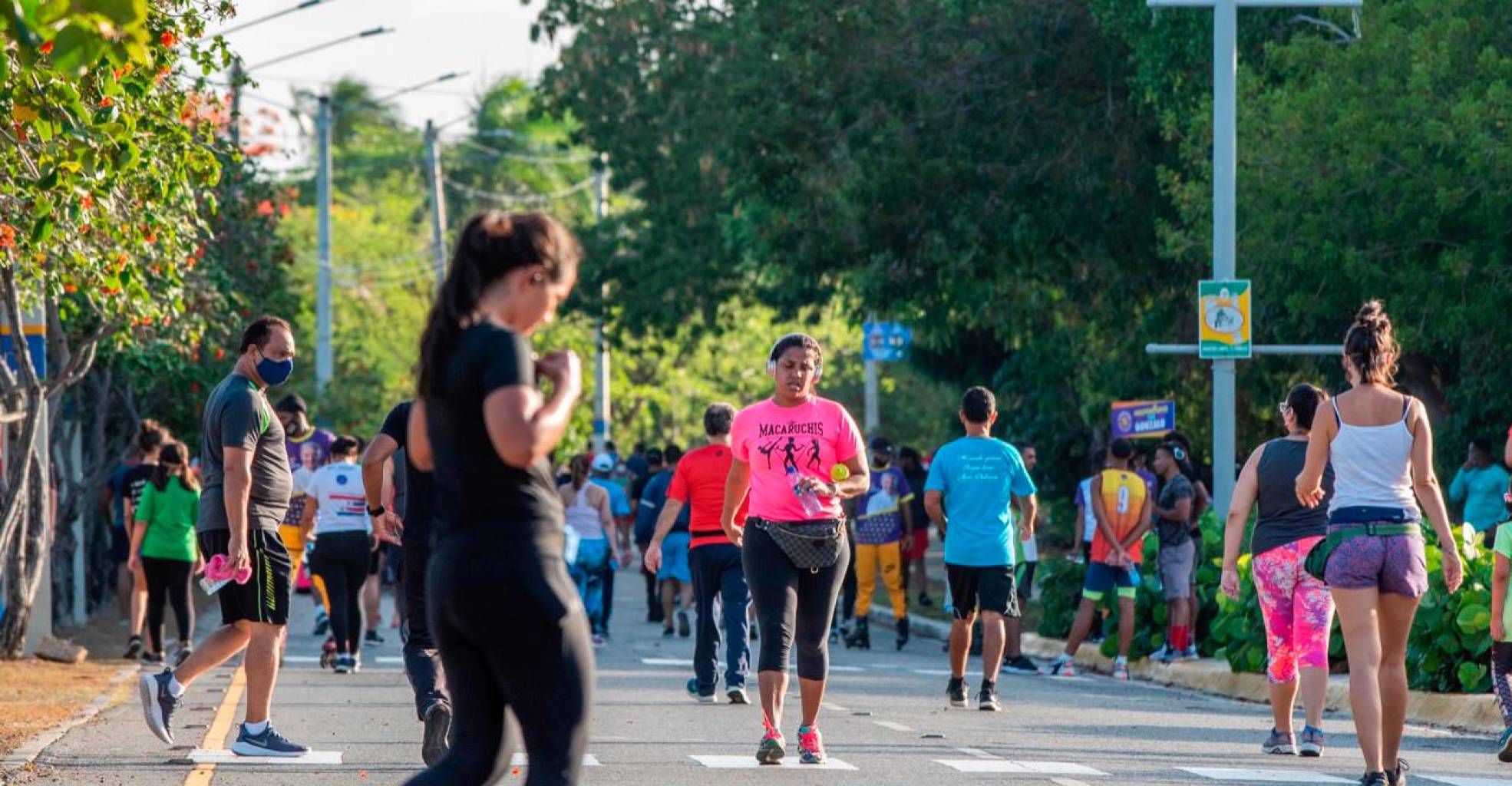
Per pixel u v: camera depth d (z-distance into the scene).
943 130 75.62
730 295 108.81
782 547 23.98
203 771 23.27
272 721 30.42
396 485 26.70
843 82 77.31
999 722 31.78
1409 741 30.92
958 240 75.88
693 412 167.00
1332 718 34.72
